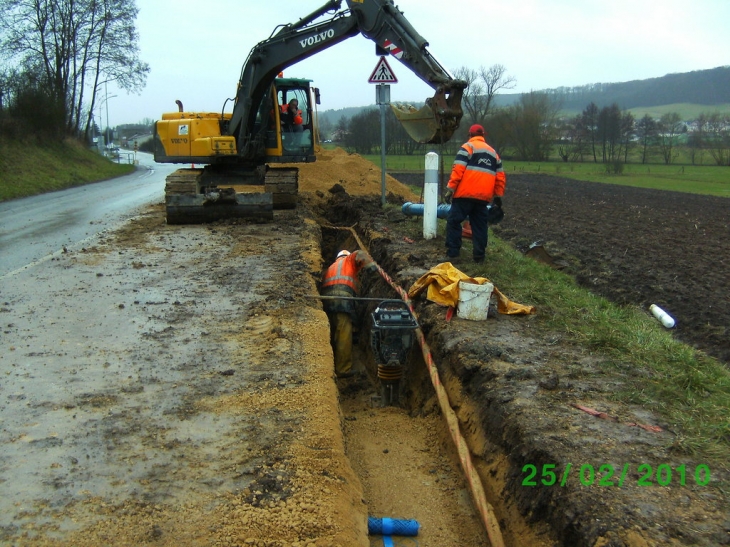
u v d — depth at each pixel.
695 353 5.99
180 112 15.59
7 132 33.12
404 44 11.51
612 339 6.08
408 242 10.89
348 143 58.88
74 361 5.84
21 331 6.67
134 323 6.89
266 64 13.91
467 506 4.82
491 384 5.27
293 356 5.89
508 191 30.11
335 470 4.16
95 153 50.03
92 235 12.94
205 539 3.42
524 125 57.50
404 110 11.50
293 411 4.86
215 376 5.48
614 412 4.66
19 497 3.78
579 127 59.94
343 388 7.97
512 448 4.53
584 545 3.45
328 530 3.52
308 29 13.31
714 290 10.14
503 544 3.99
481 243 9.20
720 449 4.12
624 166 51.88
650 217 19.56
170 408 4.90
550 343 6.15
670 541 3.26
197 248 10.91
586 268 11.75
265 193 13.46
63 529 3.49
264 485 3.88
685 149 58.88
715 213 20.84
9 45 44.28
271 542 3.40
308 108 15.38
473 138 9.16
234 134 14.98
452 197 9.19
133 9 49.56
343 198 16.64
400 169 45.50
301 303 7.47
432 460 5.56
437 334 6.70
